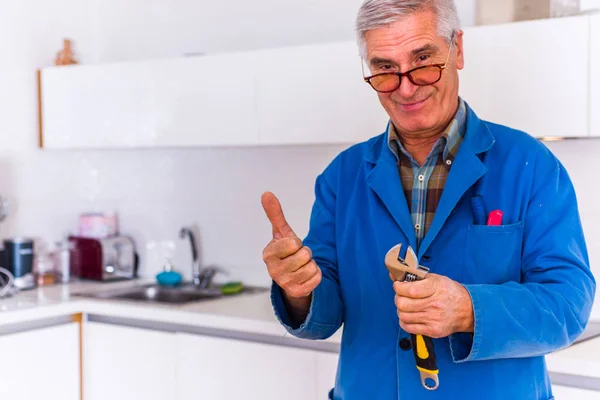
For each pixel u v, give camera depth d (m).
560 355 1.94
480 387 1.42
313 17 2.96
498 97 2.22
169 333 2.67
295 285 1.37
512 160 1.48
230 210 3.19
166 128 2.93
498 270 1.44
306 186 2.97
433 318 1.25
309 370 2.34
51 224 3.51
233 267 3.19
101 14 3.58
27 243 3.15
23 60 3.36
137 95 3.00
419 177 1.55
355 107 2.47
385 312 1.53
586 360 1.90
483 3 2.47
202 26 3.26
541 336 1.29
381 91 1.48
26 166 3.39
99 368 2.85
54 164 3.52
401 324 1.29
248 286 3.15
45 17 3.44
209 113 2.81
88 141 3.17
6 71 3.30
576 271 1.38
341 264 1.61
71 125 3.22
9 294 2.98
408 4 1.42
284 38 3.04
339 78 2.50
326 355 2.30
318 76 2.54
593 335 2.17
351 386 1.56
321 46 2.53
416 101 1.46
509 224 1.45
